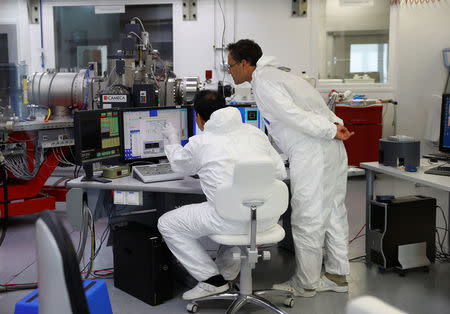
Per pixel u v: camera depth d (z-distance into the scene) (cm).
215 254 330
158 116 304
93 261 303
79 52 645
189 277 283
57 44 646
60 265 83
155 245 253
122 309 254
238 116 241
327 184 259
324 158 255
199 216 235
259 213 220
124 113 290
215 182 231
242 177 211
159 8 632
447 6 560
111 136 281
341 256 268
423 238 304
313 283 262
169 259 261
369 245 307
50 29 640
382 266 298
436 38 571
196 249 247
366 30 618
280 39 620
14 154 392
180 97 367
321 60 627
